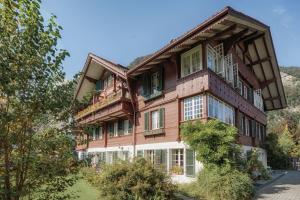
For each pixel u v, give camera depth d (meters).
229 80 19.09
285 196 13.72
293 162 35.94
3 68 4.05
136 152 21.69
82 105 5.20
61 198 5.14
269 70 27.70
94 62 27.25
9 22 4.22
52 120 4.90
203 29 14.90
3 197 4.26
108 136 27.25
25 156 4.45
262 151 29.39
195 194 13.00
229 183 12.43
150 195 10.72
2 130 4.18
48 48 4.49
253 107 26.06
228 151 13.73
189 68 17.25
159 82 19.69
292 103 104.56
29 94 4.46
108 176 11.02
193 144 14.38
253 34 20.88
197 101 16.30
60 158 4.85
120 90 23.66
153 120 20.28
